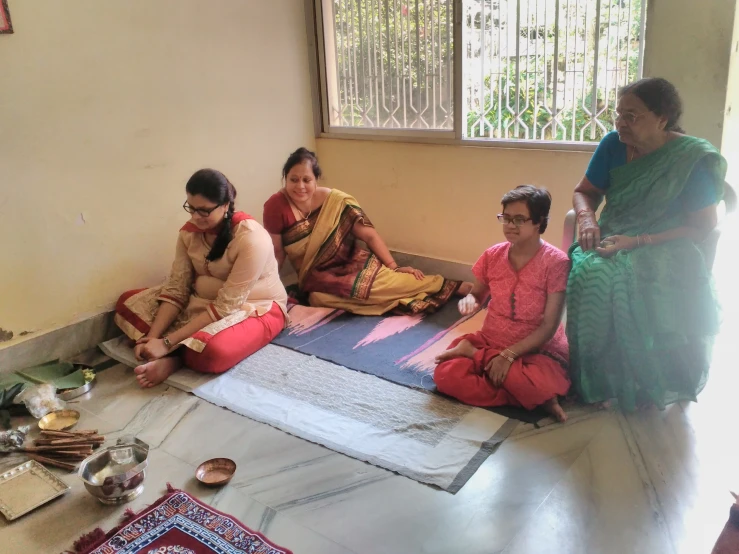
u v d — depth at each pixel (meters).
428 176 3.50
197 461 2.12
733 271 3.31
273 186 3.70
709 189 2.15
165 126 3.09
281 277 3.76
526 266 2.34
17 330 2.73
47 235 2.75
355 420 2.29
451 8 3.19
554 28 2.93
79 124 2.77
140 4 2.89
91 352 2.95
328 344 2.89
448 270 3.57
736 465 1.98
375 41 3.52
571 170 3.02
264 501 1.91
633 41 2.75
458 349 2.43
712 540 1.69
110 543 1.74
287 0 3.55
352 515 1.84
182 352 2.74
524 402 2.25
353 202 3.29
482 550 1.69
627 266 2.19
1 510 1.91
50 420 2.38
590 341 2.24
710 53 2.52
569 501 1.85
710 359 2.28
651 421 2.23
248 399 2.46
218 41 3.23
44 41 2.60
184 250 2.88
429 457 2.06
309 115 3.83
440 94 3.37
